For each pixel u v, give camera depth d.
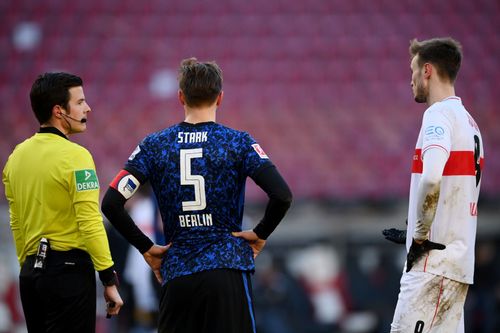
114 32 75.94
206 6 78.44
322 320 45.16
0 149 61.31
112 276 16.56
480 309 43.22
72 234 16.69
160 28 76.56
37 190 16.64
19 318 42.53
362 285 47.09
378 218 49.34
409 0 81.69
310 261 47.38
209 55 74.12
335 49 75.50
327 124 64.19
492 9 81.88
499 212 49.38
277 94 69.19
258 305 43.38
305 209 48.69
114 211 15.71
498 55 77.62
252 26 77.12
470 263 16.28
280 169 58.28
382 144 61.38
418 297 16.11
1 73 71.56
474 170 16.38
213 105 16.42
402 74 73.00
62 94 16.88
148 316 29.56
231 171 15.78
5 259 44.06
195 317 15.59
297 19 77.94
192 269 15.49
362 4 79.88
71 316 16.59
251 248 16.11
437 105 16.31
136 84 70.75
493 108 69.75
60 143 16.78
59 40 74.81
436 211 16.23
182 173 15.75
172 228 15.89
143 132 62.81
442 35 79.00
